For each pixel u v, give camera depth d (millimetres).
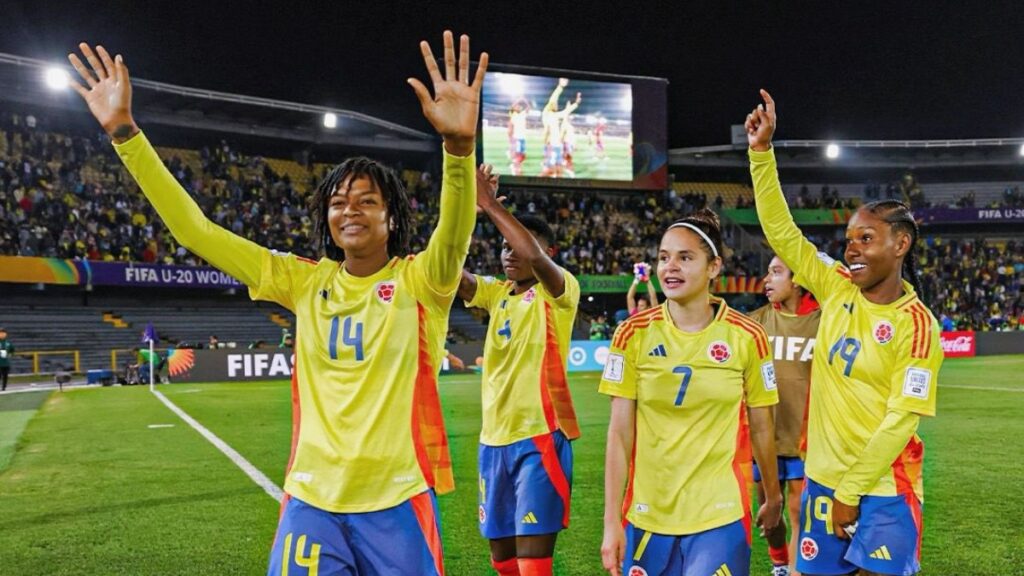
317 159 36031
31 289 25703
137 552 4969
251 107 30656
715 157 40188
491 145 33812
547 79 34562
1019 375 19297
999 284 36750
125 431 10805
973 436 9609
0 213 24484
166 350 23484
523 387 4113
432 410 2664
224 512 6023
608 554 2811
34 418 12617
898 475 3158
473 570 4641
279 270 2756
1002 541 5113
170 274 26469
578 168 35000
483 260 32594
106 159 29031
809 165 41031
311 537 2455
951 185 42719
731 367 2992
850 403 3305
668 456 2975
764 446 3125
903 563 3059
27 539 5277
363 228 2607
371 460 2502
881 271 3264
